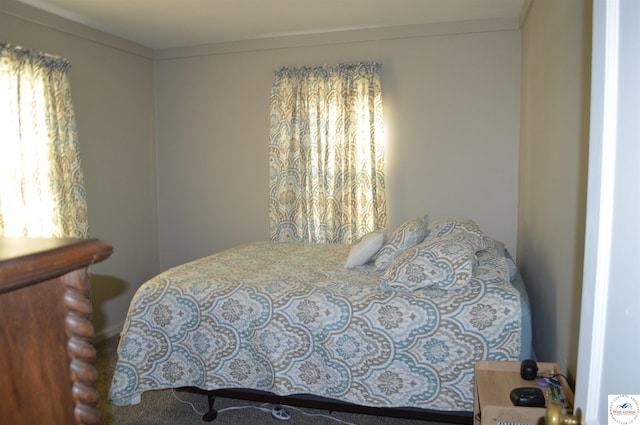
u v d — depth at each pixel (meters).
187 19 3.70
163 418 2.57
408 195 4.15
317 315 2.20
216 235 4.68
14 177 3.05
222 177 4.61
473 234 2.68
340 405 2.21
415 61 4.04
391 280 2.23
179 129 4.68
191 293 2.38
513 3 3.46
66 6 3.35
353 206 4.09
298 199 4.26
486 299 2.08
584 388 0.75
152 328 2.38
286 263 2.95
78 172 3.51
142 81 4.52
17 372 0.52
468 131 3.98
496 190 3.97
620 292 0.66
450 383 2.05
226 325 2.30
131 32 4.03
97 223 3.97
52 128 3.29
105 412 2.63
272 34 4.20
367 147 4.06
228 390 2.37
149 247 4.65
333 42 4.15
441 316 2.07
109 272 4.09
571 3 2.00
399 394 2.10
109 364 3.33
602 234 0.70
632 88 0.63
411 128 4.10
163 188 4.77
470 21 3.86
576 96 1.89
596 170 0.72
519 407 1.52
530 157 3.19
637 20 0.62
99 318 3.94
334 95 4.12
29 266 0.51
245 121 4.50
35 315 0.54
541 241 2.69
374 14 3.68
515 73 3.85
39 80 3.21
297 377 2.21
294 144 4.23
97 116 3.95
